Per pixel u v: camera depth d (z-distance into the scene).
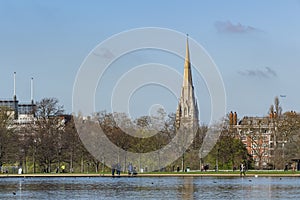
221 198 112.69
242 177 190.25
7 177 194.62
